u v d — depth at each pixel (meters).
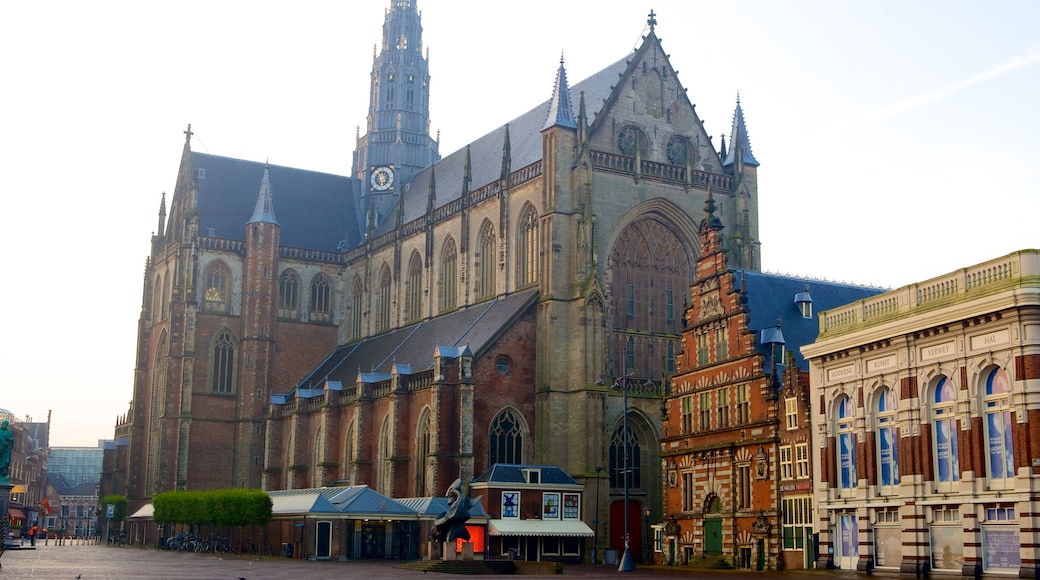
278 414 168.25
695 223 139.12
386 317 173.75
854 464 77.31
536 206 137.38
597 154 133.25
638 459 131.38
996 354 64.56
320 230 190.38
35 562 99.19
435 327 153.00
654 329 135.75
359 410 142.12
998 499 63.66
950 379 68.31
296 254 183.62
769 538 87.56
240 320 177.00
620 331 132.75
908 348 71.56
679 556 101.88
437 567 87.00
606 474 123.62
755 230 141.75
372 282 178.00
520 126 157.25
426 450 130.50
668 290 138.00
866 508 75.06
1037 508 61.31
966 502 65.94
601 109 136.38
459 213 154.62
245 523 125.50
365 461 141.62
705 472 97.94
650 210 136.88
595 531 119.19
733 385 95.00
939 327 68.62
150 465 180.38
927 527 69.56
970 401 66.19
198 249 176.62
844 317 79.31
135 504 183.12
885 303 74.75
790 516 85.44
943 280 69.50
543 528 114.56
